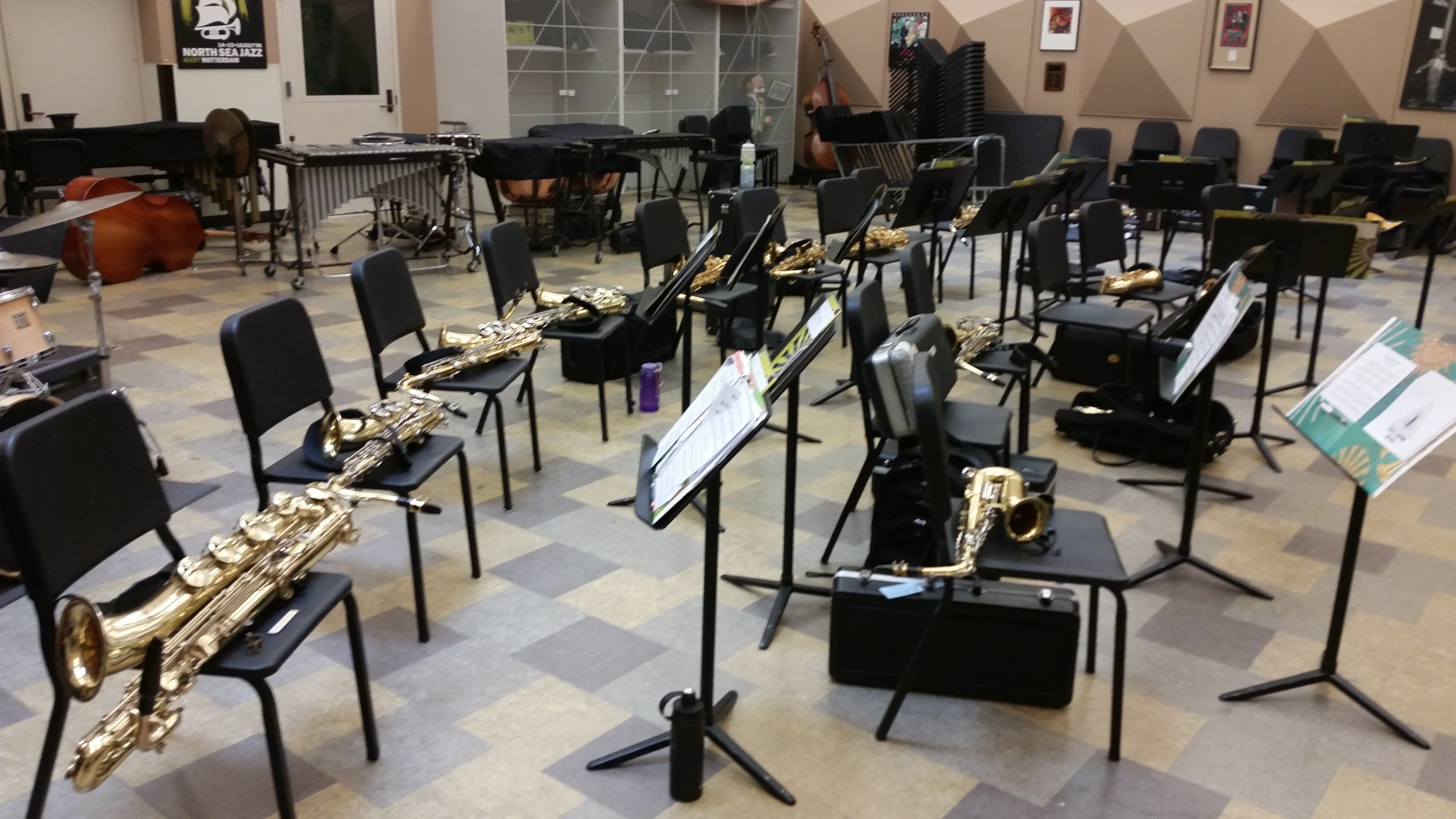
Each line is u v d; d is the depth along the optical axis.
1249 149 9.80
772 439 4.27
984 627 2.51
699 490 1.92
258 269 7.19
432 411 2.97
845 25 11.70
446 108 9.84
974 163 6.09
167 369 4.95
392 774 2.26
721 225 3.88
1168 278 6.01
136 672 2.61
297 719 2.44
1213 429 4.08
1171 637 2.88
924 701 2.57
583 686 2.59
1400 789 2.29
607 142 7.73
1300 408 2.56
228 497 3.60
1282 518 3.65
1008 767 2.33
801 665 2.71
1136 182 6.42
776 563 3.23
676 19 10.70
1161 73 10.00
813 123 11.18
